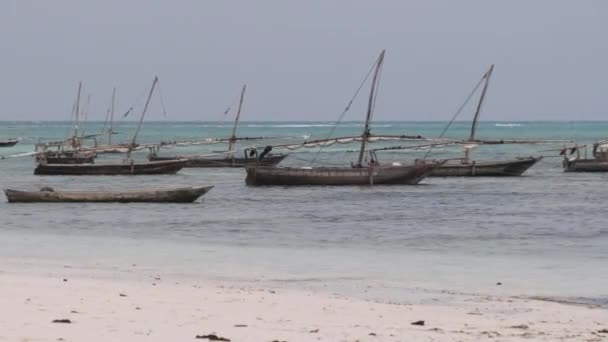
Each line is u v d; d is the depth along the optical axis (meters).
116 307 75.19
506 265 115.31
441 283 100.00
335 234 152.50
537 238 147.50
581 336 68.50
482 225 167.88
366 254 126.06
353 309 79.94
